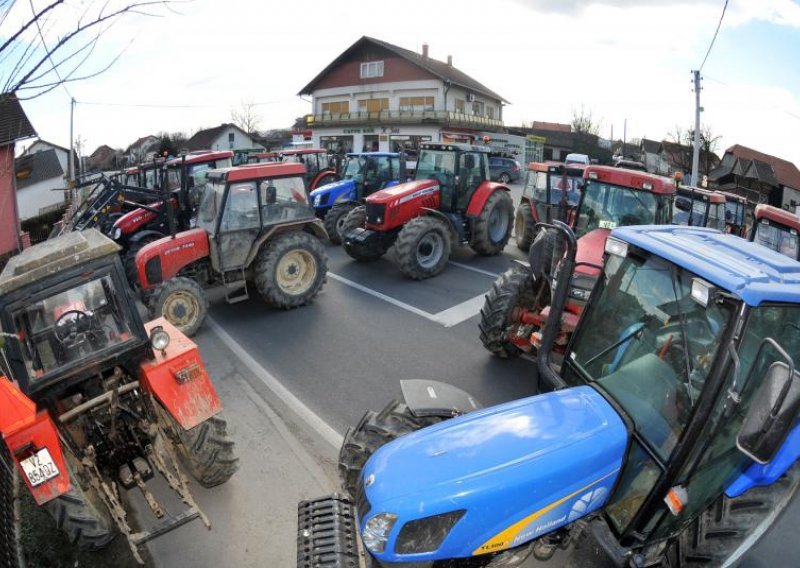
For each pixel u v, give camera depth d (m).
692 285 2.32
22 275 2.95
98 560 3.29
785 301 2.20
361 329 6.95
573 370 3.02
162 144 41.97
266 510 3.68
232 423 4.77
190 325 6.78
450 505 2.09
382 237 9.48
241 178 7.15
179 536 3.46
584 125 59.41
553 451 2.26
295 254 7.57
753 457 1.92
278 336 6.77
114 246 3.18
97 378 3.49
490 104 44.25
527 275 5.32
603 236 5.66
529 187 11.16
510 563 2.44
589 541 2.62
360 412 4.99
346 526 2.36
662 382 2.44
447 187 9.53
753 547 2.72
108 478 3.48
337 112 41.03
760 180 30.45
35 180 28.75
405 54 37.16
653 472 2.38
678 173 6.72
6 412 2.85
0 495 3.35
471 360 6.01
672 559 2.78
